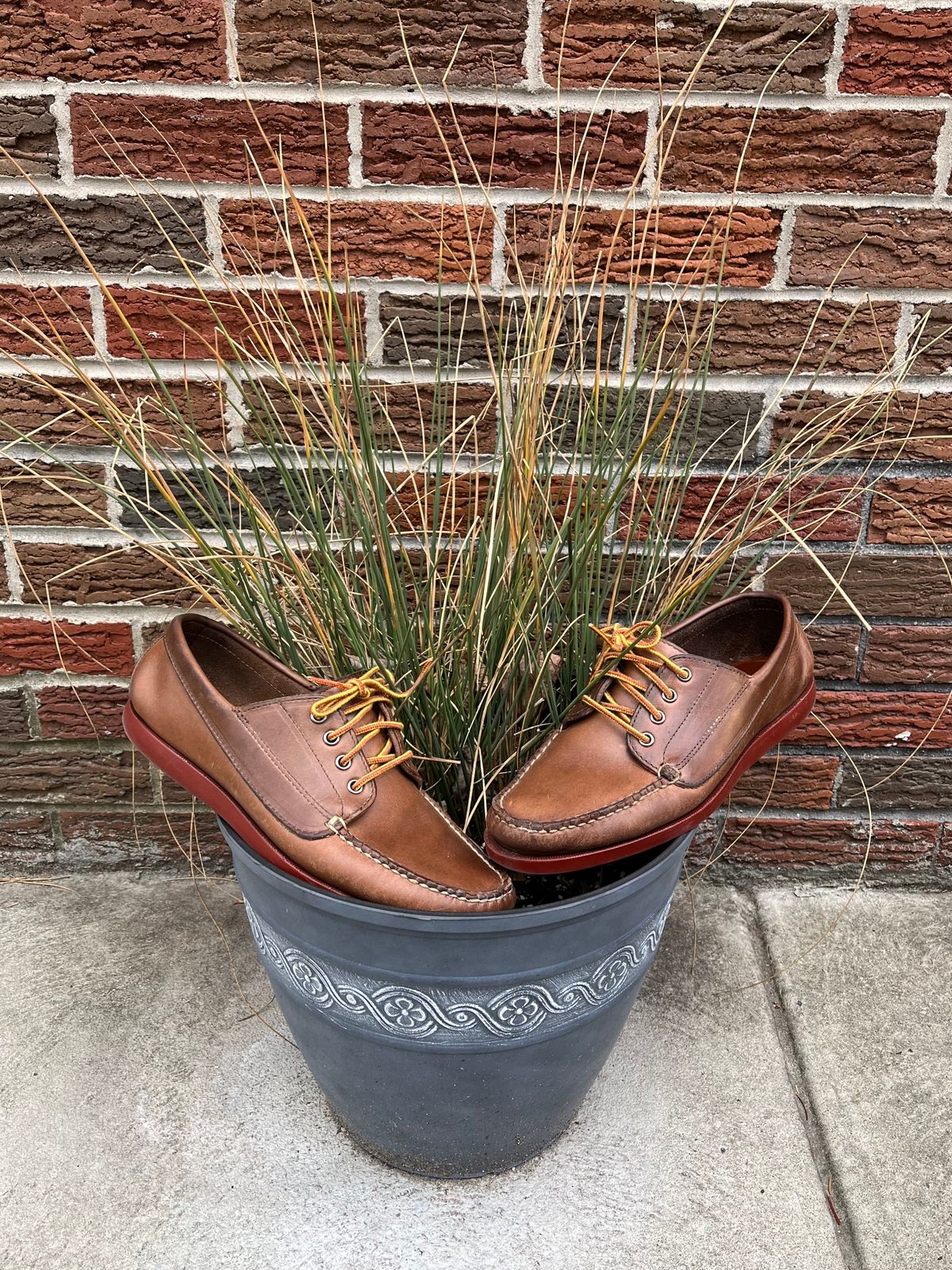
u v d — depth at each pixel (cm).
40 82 103
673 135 96
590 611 105
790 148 106
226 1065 107
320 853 77
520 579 88
